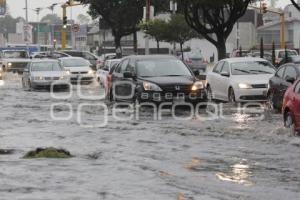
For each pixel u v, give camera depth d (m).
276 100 20.75
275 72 22.64
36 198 8.54
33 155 12.54
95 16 69.38
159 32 60.03
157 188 9.31
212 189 9.31
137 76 22.31
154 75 22.34
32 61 36.56
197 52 57.00
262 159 12.17
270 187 9.52
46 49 103.56
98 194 8.84
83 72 41.25
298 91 15.71
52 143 14.52
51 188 9.23
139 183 9.69
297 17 100.44
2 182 9.67
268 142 14.44
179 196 8.77
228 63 25.11
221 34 35.84
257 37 103.94
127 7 63.72
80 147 13.88
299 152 12.99
